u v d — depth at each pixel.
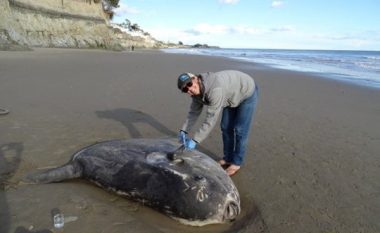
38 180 4.21
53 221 3.41
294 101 10.04
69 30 34.72
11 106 7.46
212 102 4.09
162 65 19.34
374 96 11.45
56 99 8.42
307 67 24.06
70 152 5.16
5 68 12.88
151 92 10.02
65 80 11.20
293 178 4.80
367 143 6.42
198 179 3.64
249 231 3.56
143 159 4.07
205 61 25.17
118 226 3.45
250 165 5.16
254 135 6.54
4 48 20.05
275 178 4.78
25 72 12.31
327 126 7.45
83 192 4.08
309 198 4.27
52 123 6.48
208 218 3.57
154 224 3.57
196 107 4.41
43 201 3.78
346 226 3.72
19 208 3.60
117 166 4.14
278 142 6.21
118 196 4.03
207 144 5.92
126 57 25.05
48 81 10.77
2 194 3.86
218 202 3.59
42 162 4.77
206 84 4.05
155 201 3.73
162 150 4.21
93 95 9.17
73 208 3.69
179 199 3.59
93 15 39.22
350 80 15.59
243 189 4.44
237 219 3.81
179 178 3.68
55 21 32.78
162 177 3.76
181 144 4.42
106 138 5.88
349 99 10.78
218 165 4.09
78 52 26.59
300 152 5.77
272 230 3.59
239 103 4.59
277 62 30.03
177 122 7.13
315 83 13.97
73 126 6.40
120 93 9.66
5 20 22.92
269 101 9.84
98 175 4.23
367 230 3.66
